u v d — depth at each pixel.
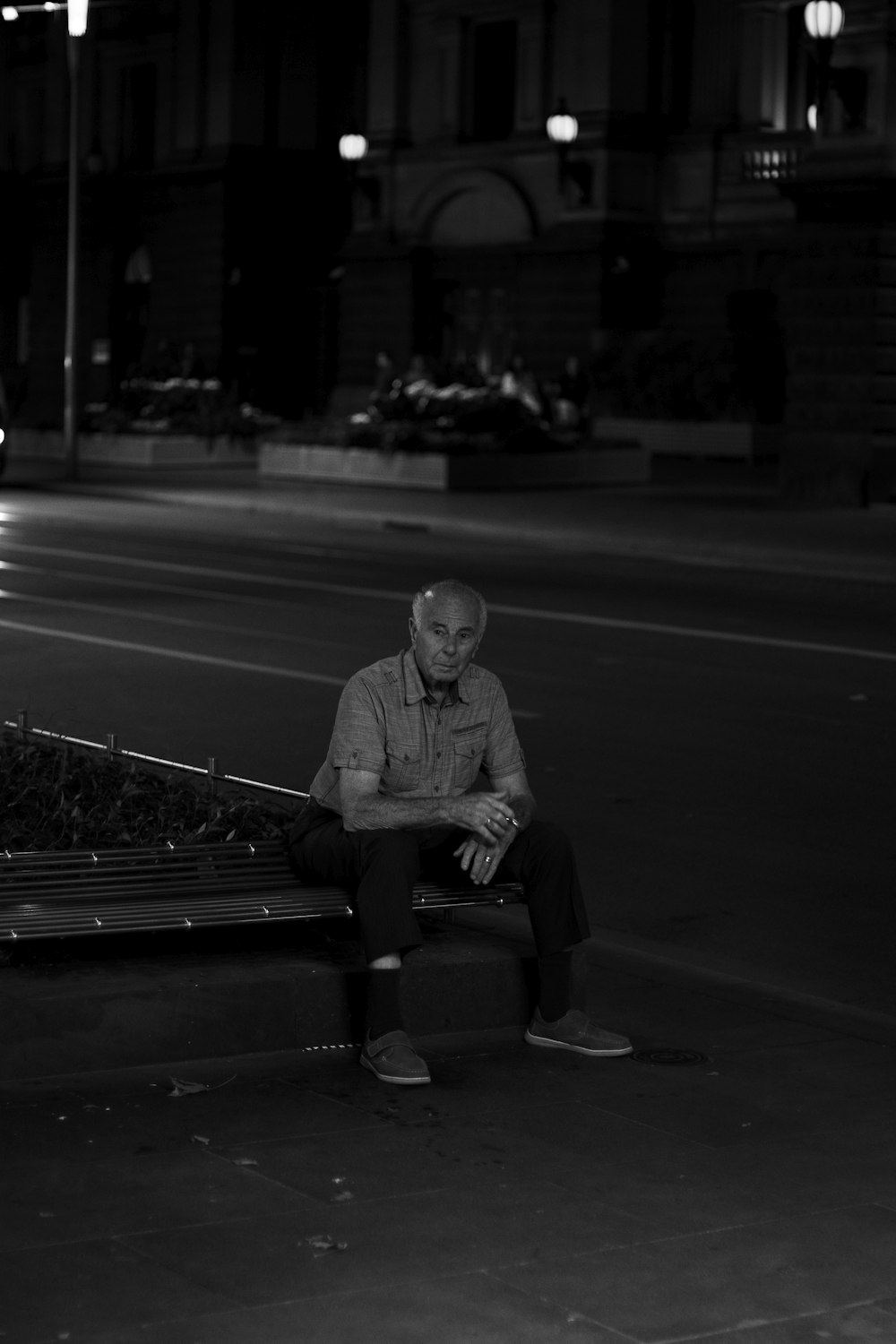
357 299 57.69
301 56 62.22
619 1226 5.29
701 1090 6.47
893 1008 7.94
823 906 9.54
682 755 13.23
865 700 15.68
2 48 69.81
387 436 41.44
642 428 51.09
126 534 30.50
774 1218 5.39
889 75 34.59
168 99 63.09
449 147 54.78
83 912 6.67
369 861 6.70
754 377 49.81
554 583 24.61
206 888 7.06
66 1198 5.34
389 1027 6.51
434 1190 5.51
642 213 51.84
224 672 16.28
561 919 6.85
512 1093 6.39
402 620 20.06
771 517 33.84
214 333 61.97
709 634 19.70
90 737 13.11
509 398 42.94
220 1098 6.22
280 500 36.66
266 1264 4.96
